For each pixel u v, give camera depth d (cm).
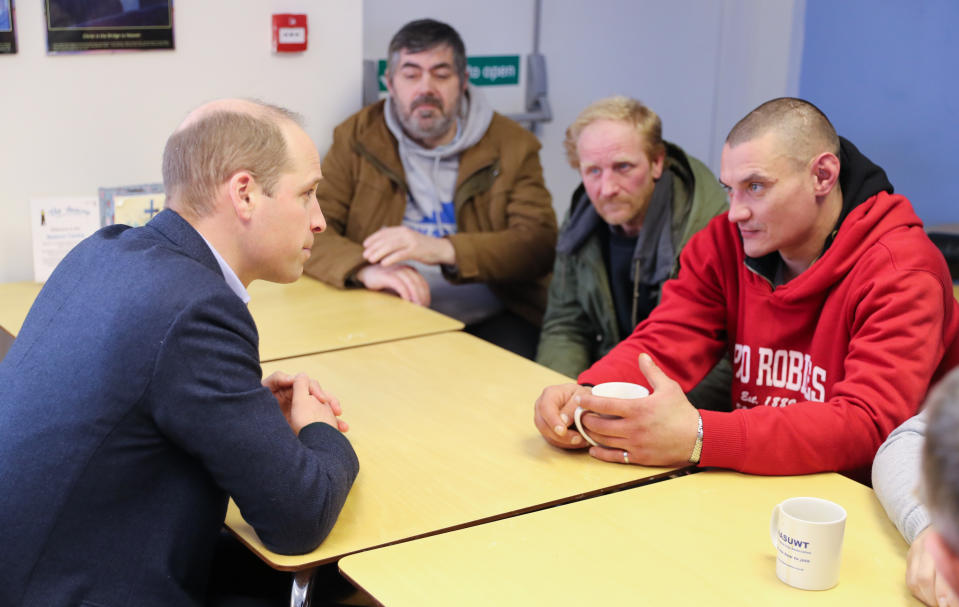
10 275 284
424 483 157
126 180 295
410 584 126
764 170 180
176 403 127
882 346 168
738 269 203
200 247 143
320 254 283
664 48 437
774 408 165
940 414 67
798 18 397
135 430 128
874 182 185
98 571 129
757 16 419
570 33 415
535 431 179
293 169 147
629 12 425
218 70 303
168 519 132
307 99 321
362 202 317
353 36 324
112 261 137
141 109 293
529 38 406
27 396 131
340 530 143
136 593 130
